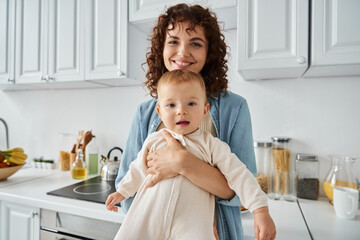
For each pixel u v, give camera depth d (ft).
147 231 2.02
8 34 5.49
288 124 4.37
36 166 6.08
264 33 3.40
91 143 5.52
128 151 2.71
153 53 2.79
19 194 3.84
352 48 3.07
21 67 5.34
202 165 2.04
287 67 3.33
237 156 2.24
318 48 3.20
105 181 4.63
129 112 5.61
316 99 4.22
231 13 3.93
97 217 3.17
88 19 4.63
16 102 6.93
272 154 4.26
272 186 4.06
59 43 4.91
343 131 4.09
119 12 4.37
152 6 4.10
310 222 3.04
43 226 3.61
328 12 3.17
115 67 4.41
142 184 2.24
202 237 1.87
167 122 2.22
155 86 2.83
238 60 3.52
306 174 4.07
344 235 2.68
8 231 3.92
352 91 4.04
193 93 2.15
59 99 6.40
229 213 2.19
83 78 4.68
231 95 2.49
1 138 7.06
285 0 3.32
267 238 1.77
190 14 2.40
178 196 2.03
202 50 2.46
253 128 4.55
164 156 2.14
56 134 6.44
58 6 4.96
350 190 3.34
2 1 5.54
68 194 3.78
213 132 2.43
